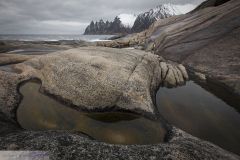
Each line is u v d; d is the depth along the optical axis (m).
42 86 11.56
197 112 10.08
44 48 31.39
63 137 6.38
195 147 6.52
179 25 28.55
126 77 10.77
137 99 9.84
